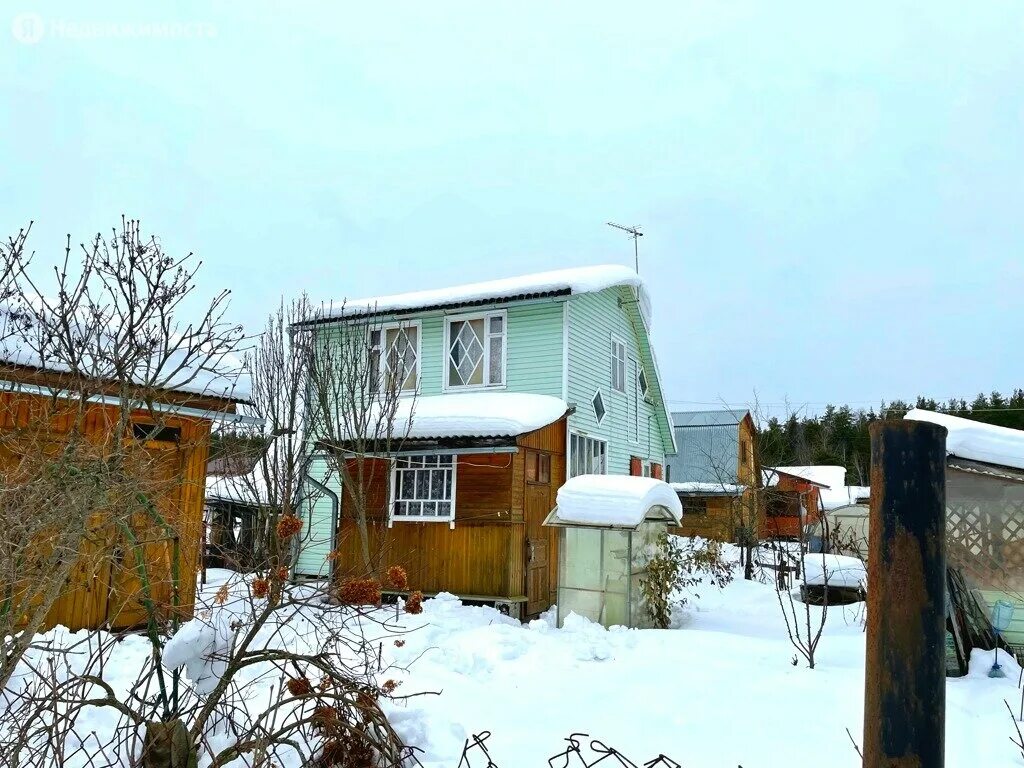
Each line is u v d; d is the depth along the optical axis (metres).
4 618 3.25
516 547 11.90
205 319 5.17
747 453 33.22
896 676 1.51
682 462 32.28
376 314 15.23
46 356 5.47
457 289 16.55
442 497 12.31
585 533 10.22
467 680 6.52
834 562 13.70
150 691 5.63
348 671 4.68
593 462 16.02
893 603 1.53
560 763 4.37
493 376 15.38
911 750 1.47
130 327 4.25
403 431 12.37
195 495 8.41
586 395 15.68
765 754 4.62
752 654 7.63
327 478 12.80
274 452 9.95
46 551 3.73
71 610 7.58
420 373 15.91
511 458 11.98
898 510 1.56
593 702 5.81
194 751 3.66
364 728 3.93
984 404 56.28
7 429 5.61
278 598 3.97
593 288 14.87
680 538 17.80
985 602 7.46
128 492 3.70
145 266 4.65
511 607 11.60
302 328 12.41
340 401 13.16
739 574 18.38
